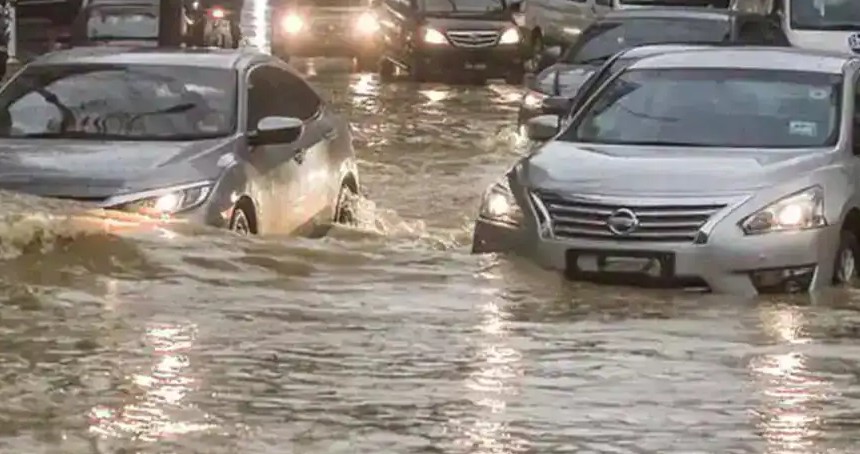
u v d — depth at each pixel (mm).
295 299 12367
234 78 15852
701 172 12633
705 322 11695
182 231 13922
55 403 9391
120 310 11844
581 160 13188
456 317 11836
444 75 42781
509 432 8953
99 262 13141
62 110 15578
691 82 14539
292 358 10562
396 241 16109
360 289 12750
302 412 9320
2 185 14078
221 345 10875
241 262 13477
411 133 28984
